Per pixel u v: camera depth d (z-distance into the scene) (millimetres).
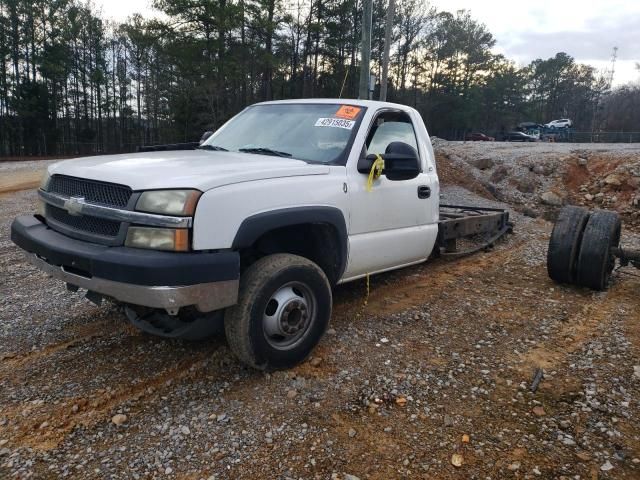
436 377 3617
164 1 37250
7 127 55031
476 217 6832
